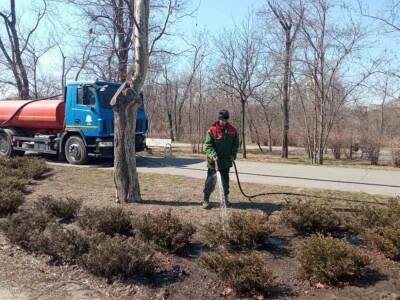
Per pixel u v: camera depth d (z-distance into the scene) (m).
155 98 45.00
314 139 22.03
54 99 17.09
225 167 7.78
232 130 7.69
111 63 19.59
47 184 10.86
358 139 26.36
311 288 4.74
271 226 6.04
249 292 4.64
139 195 8.57
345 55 21.53
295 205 6.62
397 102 24.22
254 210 7.61
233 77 24.67
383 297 4.46
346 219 6.39
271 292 4.66
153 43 8.32
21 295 4.69
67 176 12.19
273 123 38.19
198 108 29.48
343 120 26.69
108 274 5.04
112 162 16.17
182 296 4.64
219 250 5.55
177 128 42.97
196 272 5.16
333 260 4.79
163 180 11.42
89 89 15.07
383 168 15.61
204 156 20.25
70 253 5.51
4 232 6.39
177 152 23.92
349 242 5.98
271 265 5.33
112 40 15.85
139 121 16.59
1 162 12.85
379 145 23.12
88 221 6.56
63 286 4.93
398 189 10.42
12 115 17.38
